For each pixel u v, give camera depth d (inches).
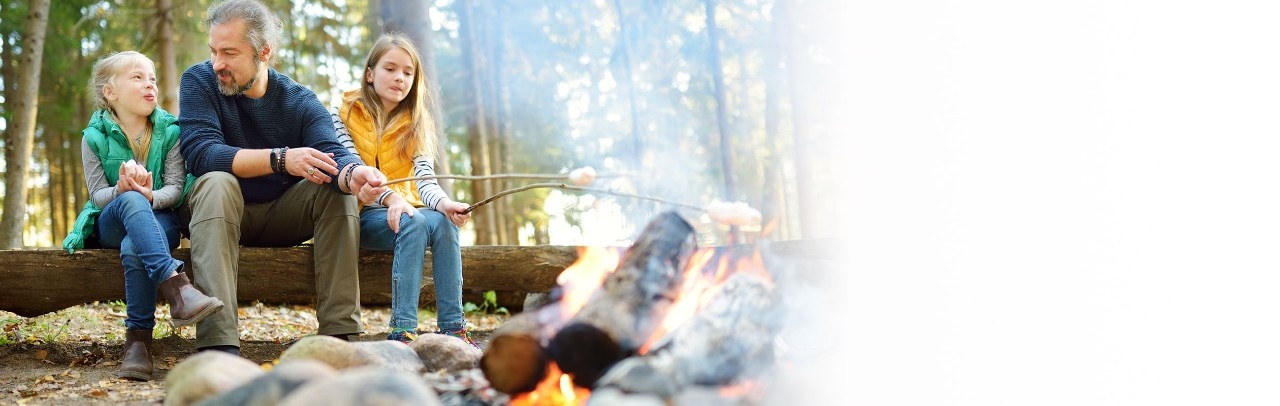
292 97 145.9
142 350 126.9
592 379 85.5
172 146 140.6
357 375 64.1
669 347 87.8
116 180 139.0
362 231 147.2
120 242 139.3
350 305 138.5
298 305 241.0
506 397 85.5
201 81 141.2
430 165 152.7
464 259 168.1
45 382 125.0
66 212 677.3
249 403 68.8
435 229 137.4
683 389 79.7
